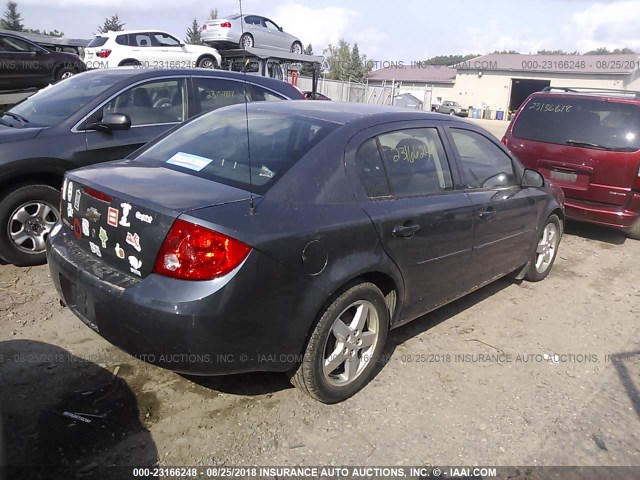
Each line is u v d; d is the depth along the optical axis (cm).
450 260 384
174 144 363
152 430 286
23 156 464
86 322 295
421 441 294
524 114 742
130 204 273
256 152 317
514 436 303
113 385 321
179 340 254
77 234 312
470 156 419
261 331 269
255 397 320
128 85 542
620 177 650
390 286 345
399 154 353
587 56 4878
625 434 311
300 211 284
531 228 491
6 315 396
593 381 366
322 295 288
